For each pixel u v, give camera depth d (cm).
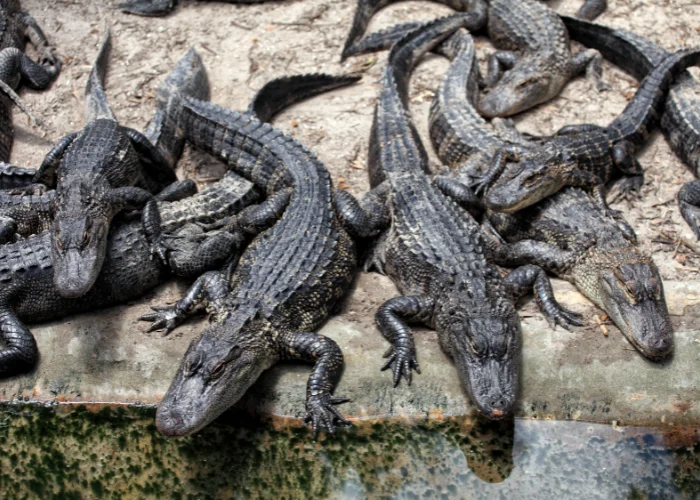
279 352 236
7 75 301
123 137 271
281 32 325
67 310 248
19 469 229
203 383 220
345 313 248
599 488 219
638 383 230
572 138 274
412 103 304
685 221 265
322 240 250
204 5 335
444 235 249
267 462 226
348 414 232
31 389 239
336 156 286
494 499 219
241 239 262
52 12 334
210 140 279
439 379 234
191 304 244
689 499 217
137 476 226
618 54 309
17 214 264
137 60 317
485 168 273
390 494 221
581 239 251
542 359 234
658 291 236
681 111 281
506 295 240
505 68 311
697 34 315
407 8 334
